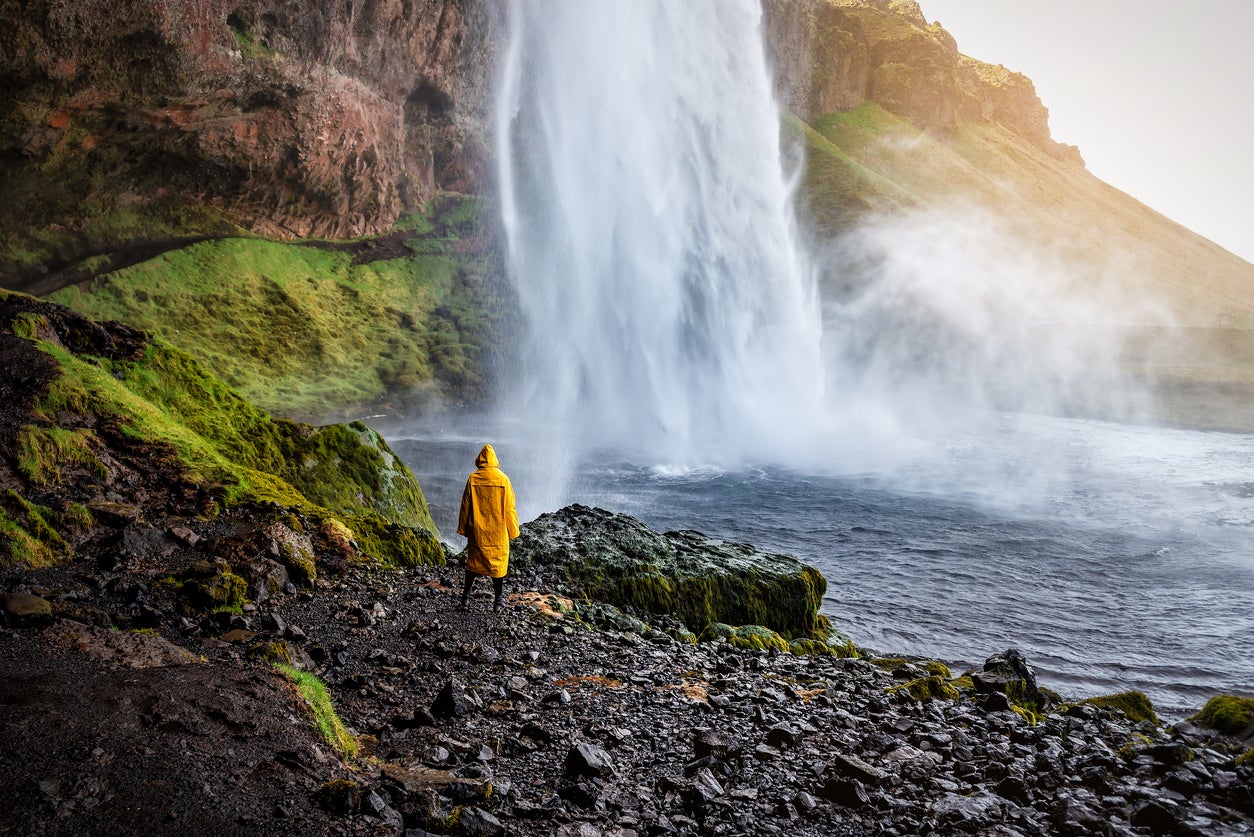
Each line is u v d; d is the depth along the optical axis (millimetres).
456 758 4695
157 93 45625
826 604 18578
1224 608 19172
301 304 56969
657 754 5285
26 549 6945
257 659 5668
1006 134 191750
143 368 11477
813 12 145125
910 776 5066
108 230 51188
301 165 58469
